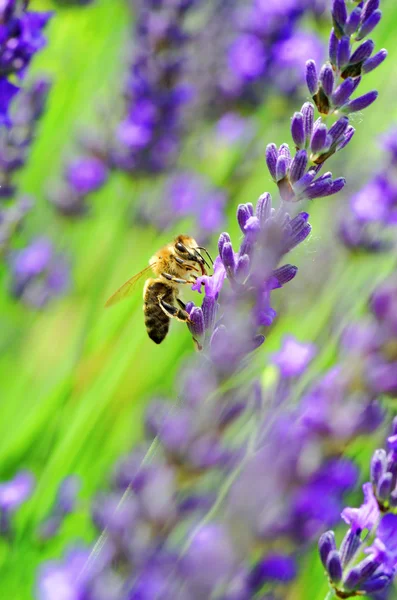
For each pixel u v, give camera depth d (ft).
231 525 1.02
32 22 1.17
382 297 1.19
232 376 1.03
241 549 1.02
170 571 1.07
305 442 1.11
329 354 1.26
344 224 1.41
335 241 1.41
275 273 1.01
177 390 1.28
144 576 1.08
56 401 1.52
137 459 1.28
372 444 1.22
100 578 1.09
